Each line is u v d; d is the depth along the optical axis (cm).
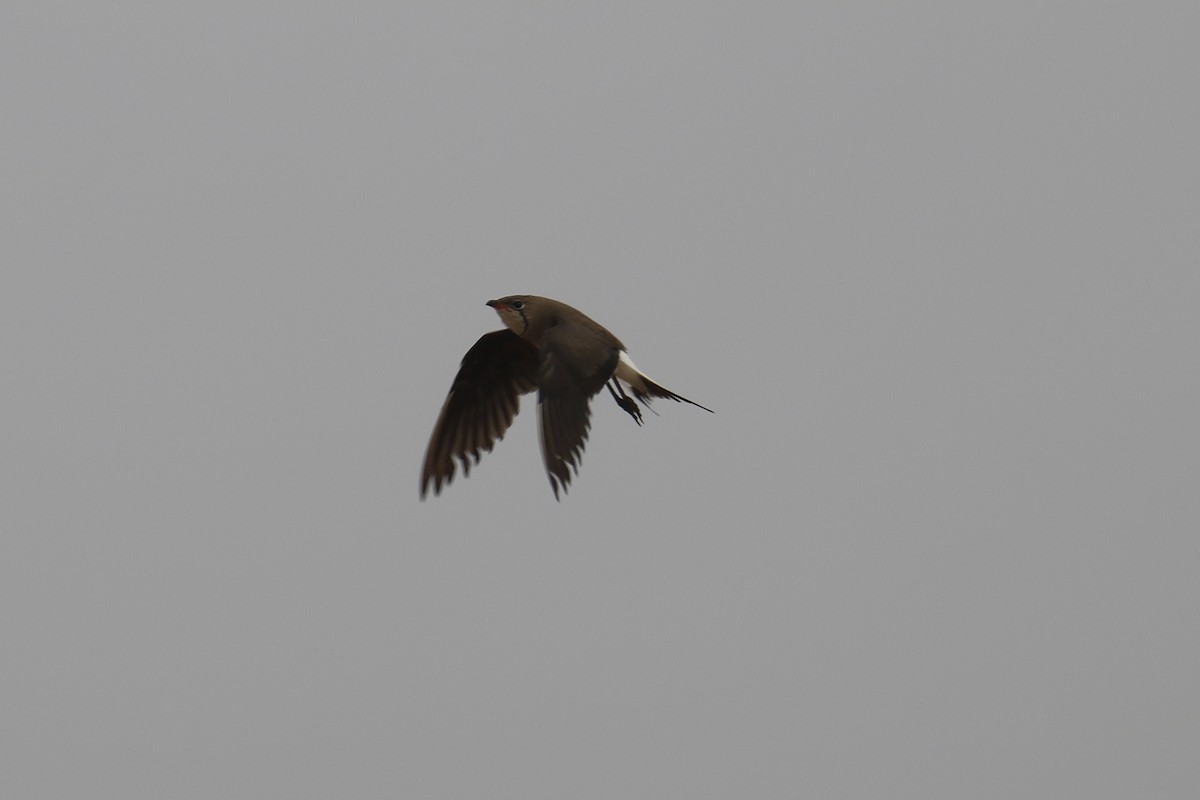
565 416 1336
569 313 1418
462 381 1516
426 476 1497
